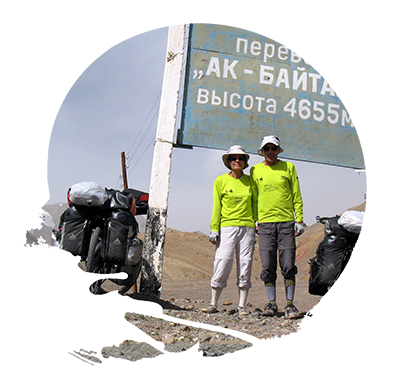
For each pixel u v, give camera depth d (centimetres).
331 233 461
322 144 582
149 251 516
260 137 567
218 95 559
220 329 408
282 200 460
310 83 582
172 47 544
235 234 472
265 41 572
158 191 525
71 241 445
